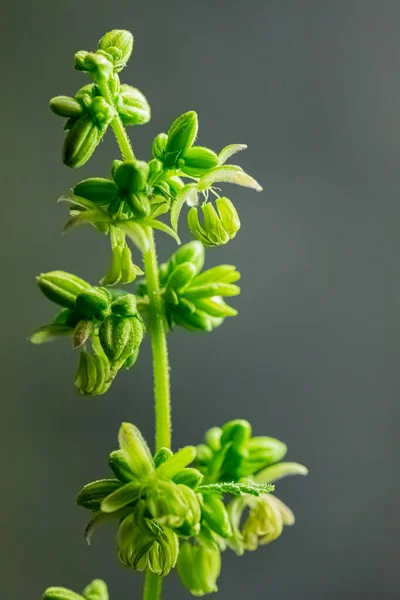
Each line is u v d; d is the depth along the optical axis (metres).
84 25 0.26
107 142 0.26
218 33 0.26
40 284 0.18
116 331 0.18
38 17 0.26
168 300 0.19
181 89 0.26
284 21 0.26
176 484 0.18
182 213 0.26
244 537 0.19
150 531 0.18
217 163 0.18
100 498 0.18
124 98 0.18
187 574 0.19
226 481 0.19
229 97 0.26
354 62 0.26
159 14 0.26
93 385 0.18
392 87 0.26
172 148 0.18
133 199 0.18
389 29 0.26
